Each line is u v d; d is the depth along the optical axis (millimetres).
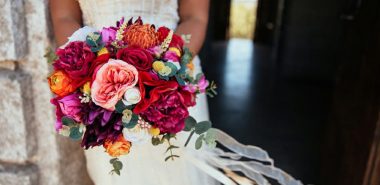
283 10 4246
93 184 1419
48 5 1084
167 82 756
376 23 1552
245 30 7332
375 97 1406
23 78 1130
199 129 839
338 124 1909
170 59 783
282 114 3264
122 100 730
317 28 4078
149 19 1050
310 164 2416
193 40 1028
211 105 3350
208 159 1085
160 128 775
